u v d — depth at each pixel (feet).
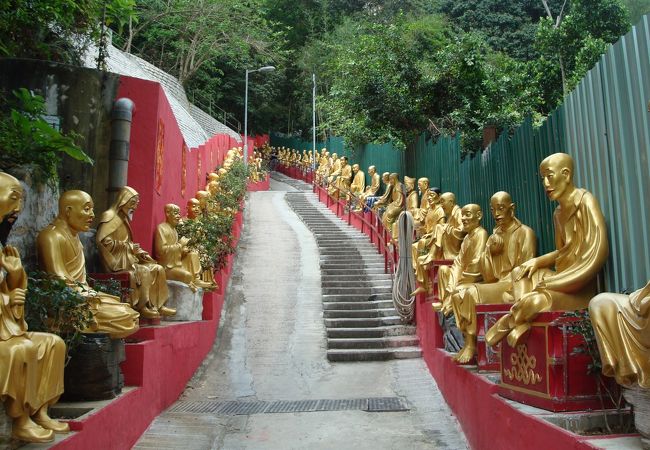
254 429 22.71
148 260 26.14
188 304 31.63
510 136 26.58
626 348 10.72
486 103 52.03
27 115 22.79
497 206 20.79
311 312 41.55
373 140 68.90
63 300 15.84
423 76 54.19
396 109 54.39
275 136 152.97
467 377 20.21
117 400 17.90
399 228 38.19
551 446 12.01
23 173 18.85
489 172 29.25
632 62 15.25
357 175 69.00
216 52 93.35
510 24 108.68
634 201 15.12
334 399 27.02
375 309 40.81
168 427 22.04
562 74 53.88
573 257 16.39
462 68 52.80
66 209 18.94
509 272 20.53
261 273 49.85
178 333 27.32
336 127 88.69
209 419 23.65
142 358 21.13
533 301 14.53
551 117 21.31
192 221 36.01
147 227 29.58
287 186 120.06
